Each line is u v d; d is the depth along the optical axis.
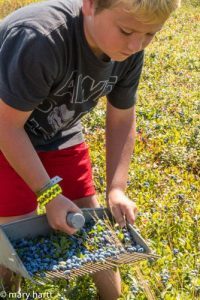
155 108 3.77
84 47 1.46
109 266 1.49
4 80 1.41
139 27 1.30
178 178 2.70
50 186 1.46
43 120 1.63
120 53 1.37
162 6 1.26
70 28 1.43
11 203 1.68
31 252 1.52
